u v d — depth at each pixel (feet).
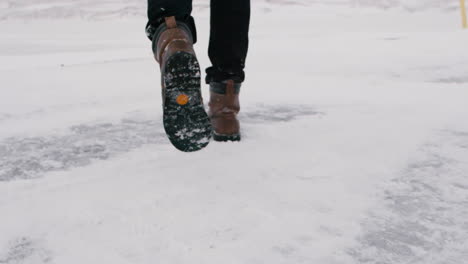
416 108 5.66
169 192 3.14
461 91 6.66
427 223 2.69
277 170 3.54
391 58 10.97
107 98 6.97
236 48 4.05
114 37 27.81
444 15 40.19
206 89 7.73
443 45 13.19
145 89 7.73
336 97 6.56
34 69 10.88
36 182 3.44
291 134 4.59
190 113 3.20
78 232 2.62
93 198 3.08
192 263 2.28
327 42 16.84
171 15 3.48
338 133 4.58
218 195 3.08
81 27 37.45
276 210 2.85
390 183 3.29
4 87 8.11
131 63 11.98
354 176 3.41
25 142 4.61
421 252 2.38
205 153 3.96
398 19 37.45
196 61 3.10
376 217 2.76
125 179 3.42
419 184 3.28
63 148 4.36
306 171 3.51
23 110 6.20
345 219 2.73
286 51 13.98
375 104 5.98
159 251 2.39
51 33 31.86
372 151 4.00
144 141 4.52
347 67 9.86
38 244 2.51
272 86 7.67
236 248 2.41
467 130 4.63
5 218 2.81
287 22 36.09
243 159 3.79
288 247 2.42
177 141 3.29
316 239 2.50
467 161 3.75
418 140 4.31
